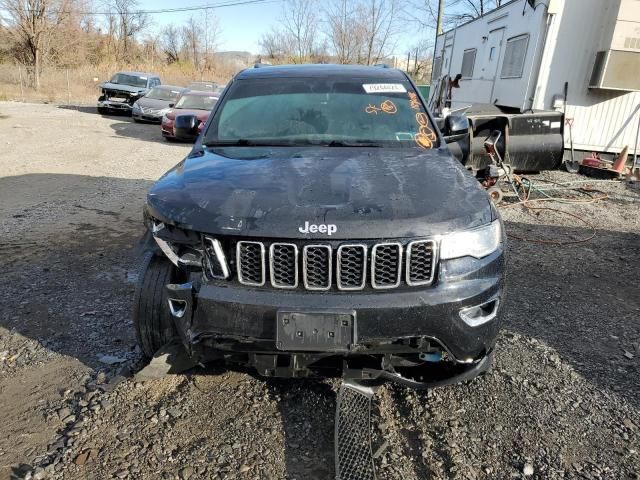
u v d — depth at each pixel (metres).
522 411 2.74
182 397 2.80
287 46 37.25
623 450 2.47
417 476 2.29
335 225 2.28
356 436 2.50
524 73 10.62
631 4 9.23
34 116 18.84
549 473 2.31
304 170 2.80
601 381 3.04
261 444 2.46
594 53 9.94
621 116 10.22
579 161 10.53
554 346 3.44
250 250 2.34
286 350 2.30
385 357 2.47
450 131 3.89
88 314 3.73
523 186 8.03
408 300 2.30
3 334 3.44
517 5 11.12
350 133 3.46
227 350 2.44
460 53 15.55
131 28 50.28
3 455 2.37
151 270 2.81
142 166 9.94
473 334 2.41
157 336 2.81
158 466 2.31
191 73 46.38
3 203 6.82
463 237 2.38
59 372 3.02
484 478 2.28
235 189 2.57
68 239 5.40
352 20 33.84
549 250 5.53
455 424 2.62
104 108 20.44
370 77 4.02
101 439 2.47
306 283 2.31
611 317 3.93
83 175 8.84
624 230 6.43
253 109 3.69
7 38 34.84
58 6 35.97
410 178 2.72
